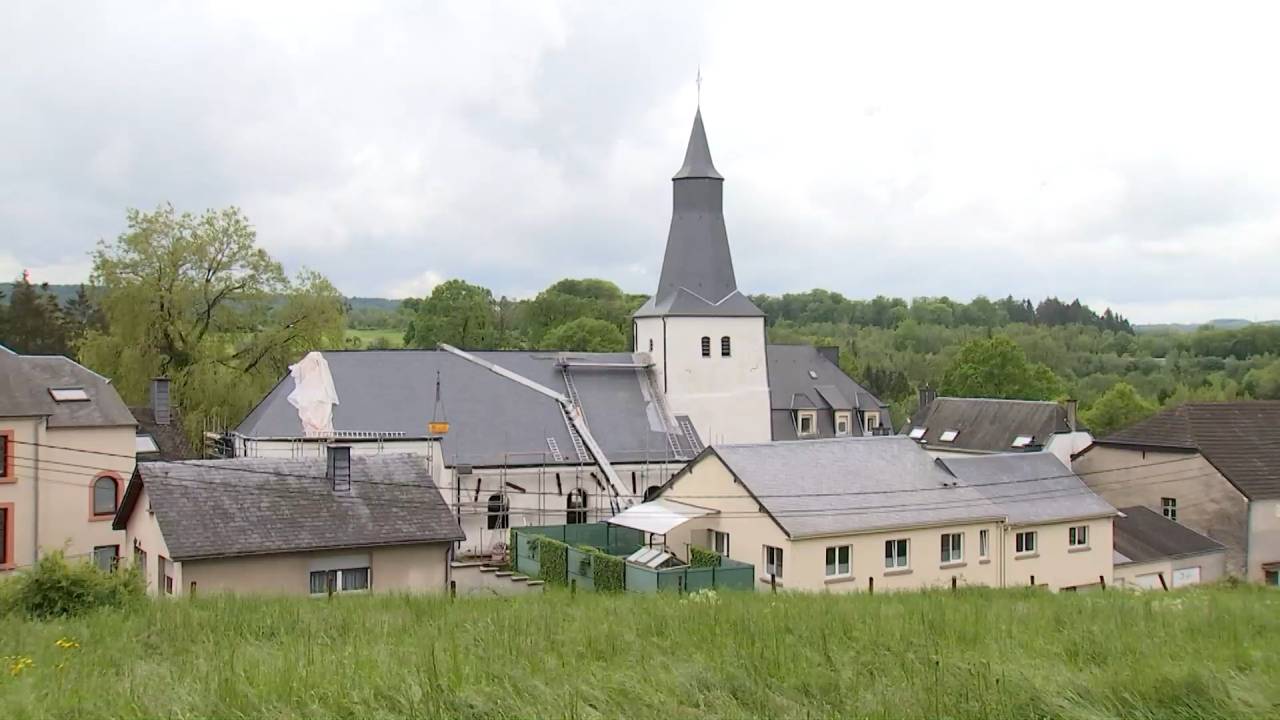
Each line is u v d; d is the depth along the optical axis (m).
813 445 41.66
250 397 57.16
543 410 50.44
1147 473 51.59
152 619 21.03
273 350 59.66
